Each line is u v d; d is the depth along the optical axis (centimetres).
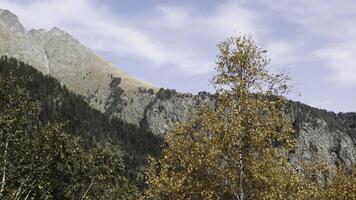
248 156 2650
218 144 2603
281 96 2719
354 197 3472
